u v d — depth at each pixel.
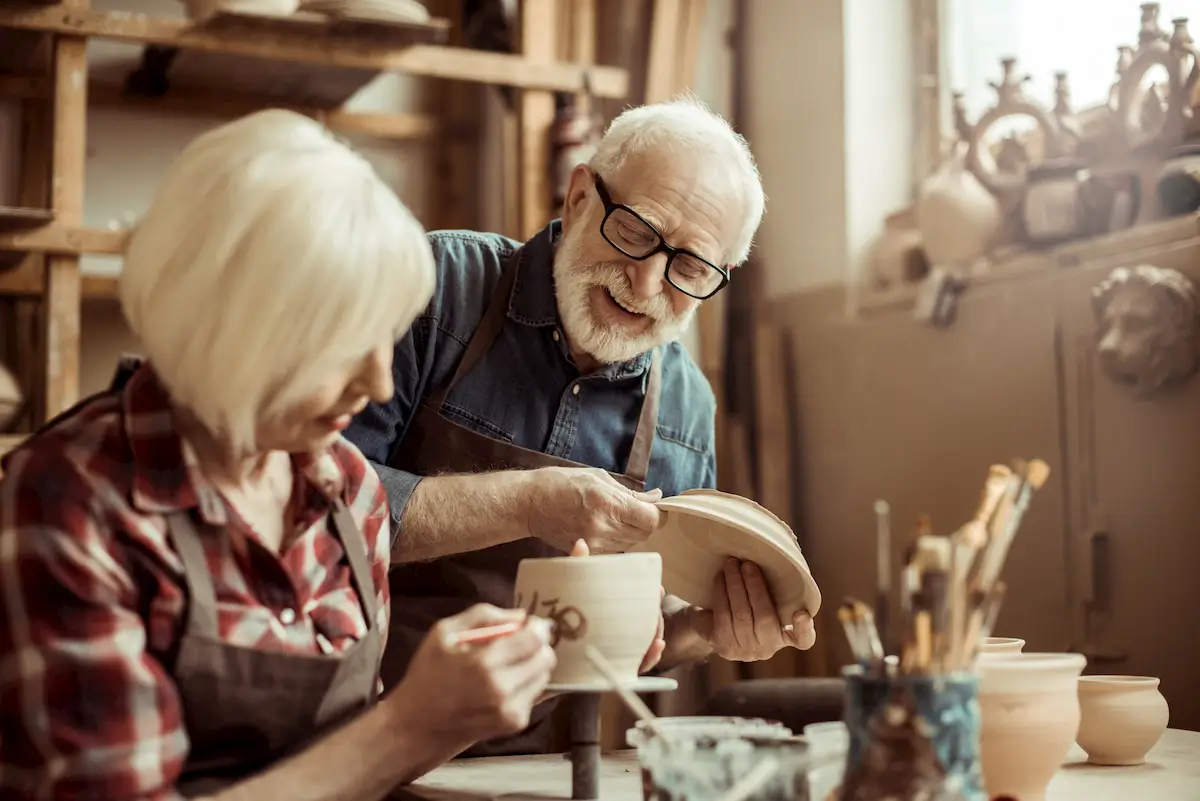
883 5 3.89
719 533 1.61
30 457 1.13
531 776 1.54
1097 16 3.29
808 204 4.02
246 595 1.22
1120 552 2.82
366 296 1.12
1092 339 2.89
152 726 1.08
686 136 1.98
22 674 1.05
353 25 3.61
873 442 3.68
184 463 1.18
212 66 3.93
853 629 1.07
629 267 1.96
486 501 1.78
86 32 3.43
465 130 4.71
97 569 1.09
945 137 3.69
